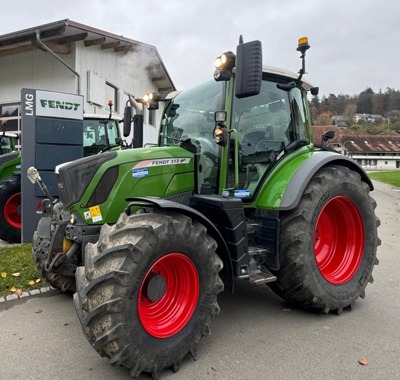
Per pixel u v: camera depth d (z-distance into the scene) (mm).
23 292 4215
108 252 2480
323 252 4047
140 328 2533
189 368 2762
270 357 2906
